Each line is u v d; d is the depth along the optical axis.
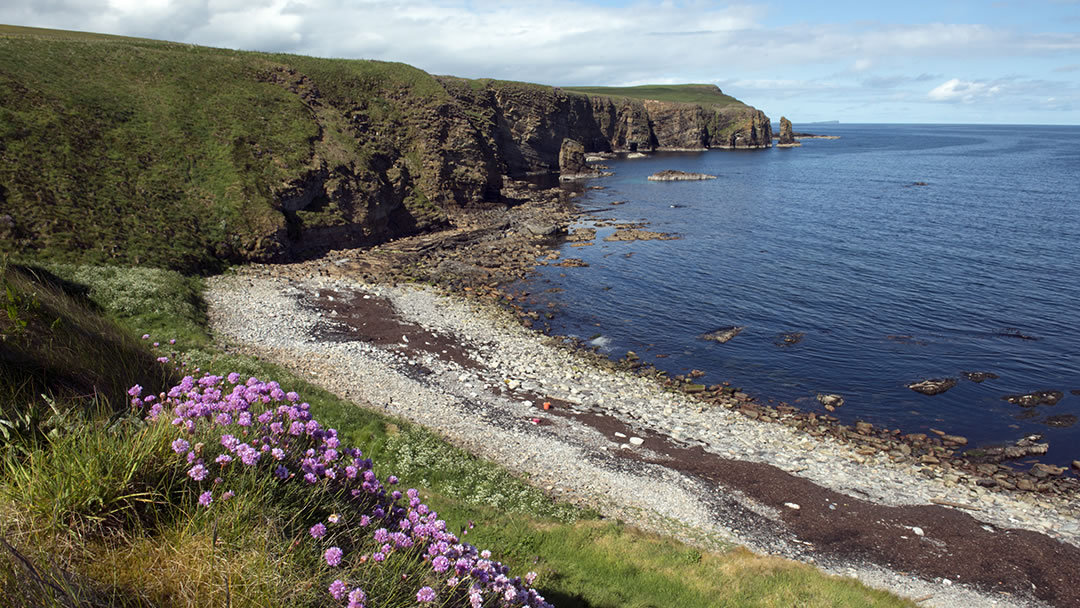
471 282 53.09
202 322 34.50
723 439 28.91
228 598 5.19
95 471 5.91
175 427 6.87
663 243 69.44
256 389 7.88
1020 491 25.55
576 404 31.55
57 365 9.31
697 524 21.92
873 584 19.42
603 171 146.12
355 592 5.45
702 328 43.66
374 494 7.80
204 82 65.56
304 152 61.94
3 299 10.36
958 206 93.69
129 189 48.97
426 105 82.62
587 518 20.62
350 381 29.88
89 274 34.91
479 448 25.23
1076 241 68.50
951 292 50.75
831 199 101.88
